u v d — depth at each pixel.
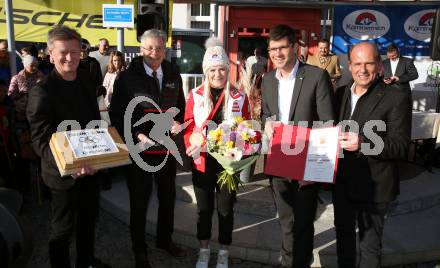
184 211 4.42
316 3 8.24
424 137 5.50
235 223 4.14
